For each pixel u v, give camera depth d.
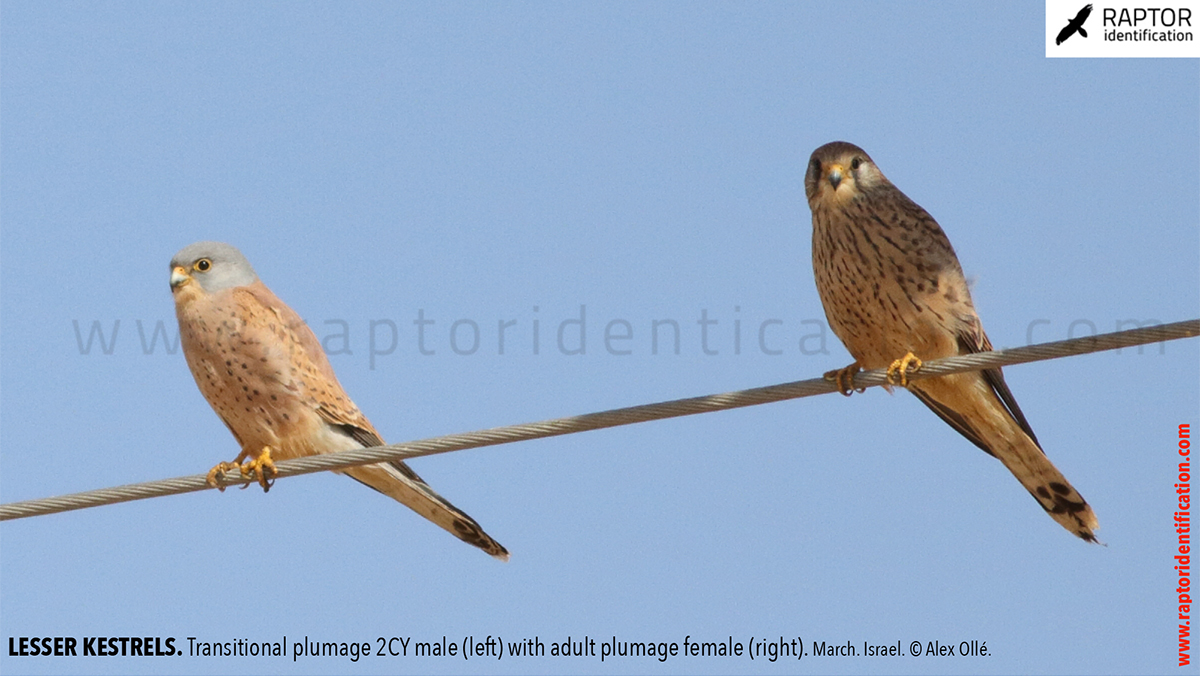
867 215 12.36
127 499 11.26
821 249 12.77
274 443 13.00
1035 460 12.88
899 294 12.33
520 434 10.60
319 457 11.52
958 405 12.62
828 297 12.90
